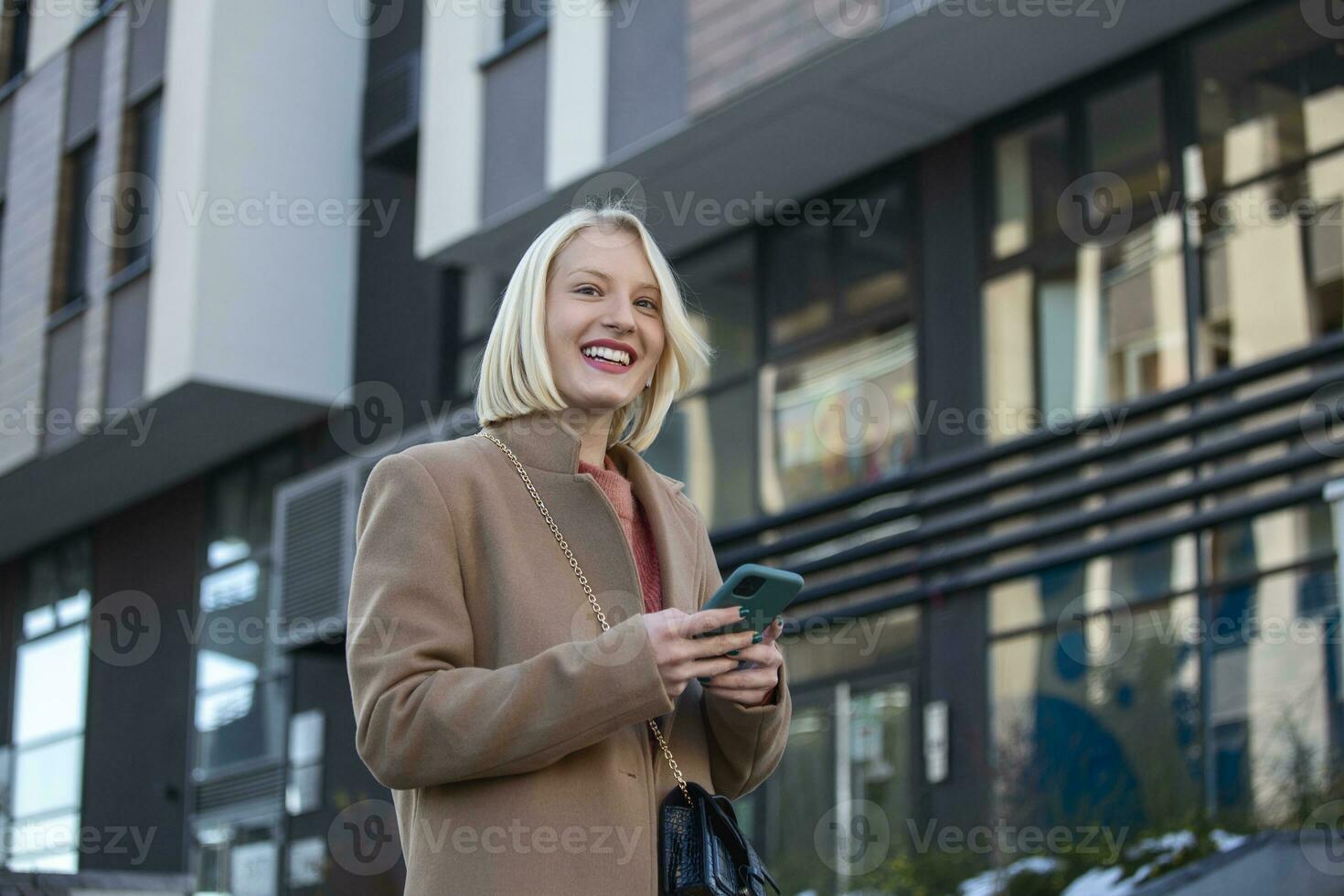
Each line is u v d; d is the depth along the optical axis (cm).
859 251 1170
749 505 1204
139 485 1725
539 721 240
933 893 977
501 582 261
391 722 244
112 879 589
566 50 1180
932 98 1074
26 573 1911
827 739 1118
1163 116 1011
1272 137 956
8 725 1886
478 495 265
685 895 255
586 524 268
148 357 1491
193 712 1655
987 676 1036
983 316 1091
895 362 1133
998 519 1030
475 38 1265
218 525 1669
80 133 1633
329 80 1541
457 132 1259
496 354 279
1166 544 962
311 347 1505
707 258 1267
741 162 1145
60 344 1596
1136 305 1013
